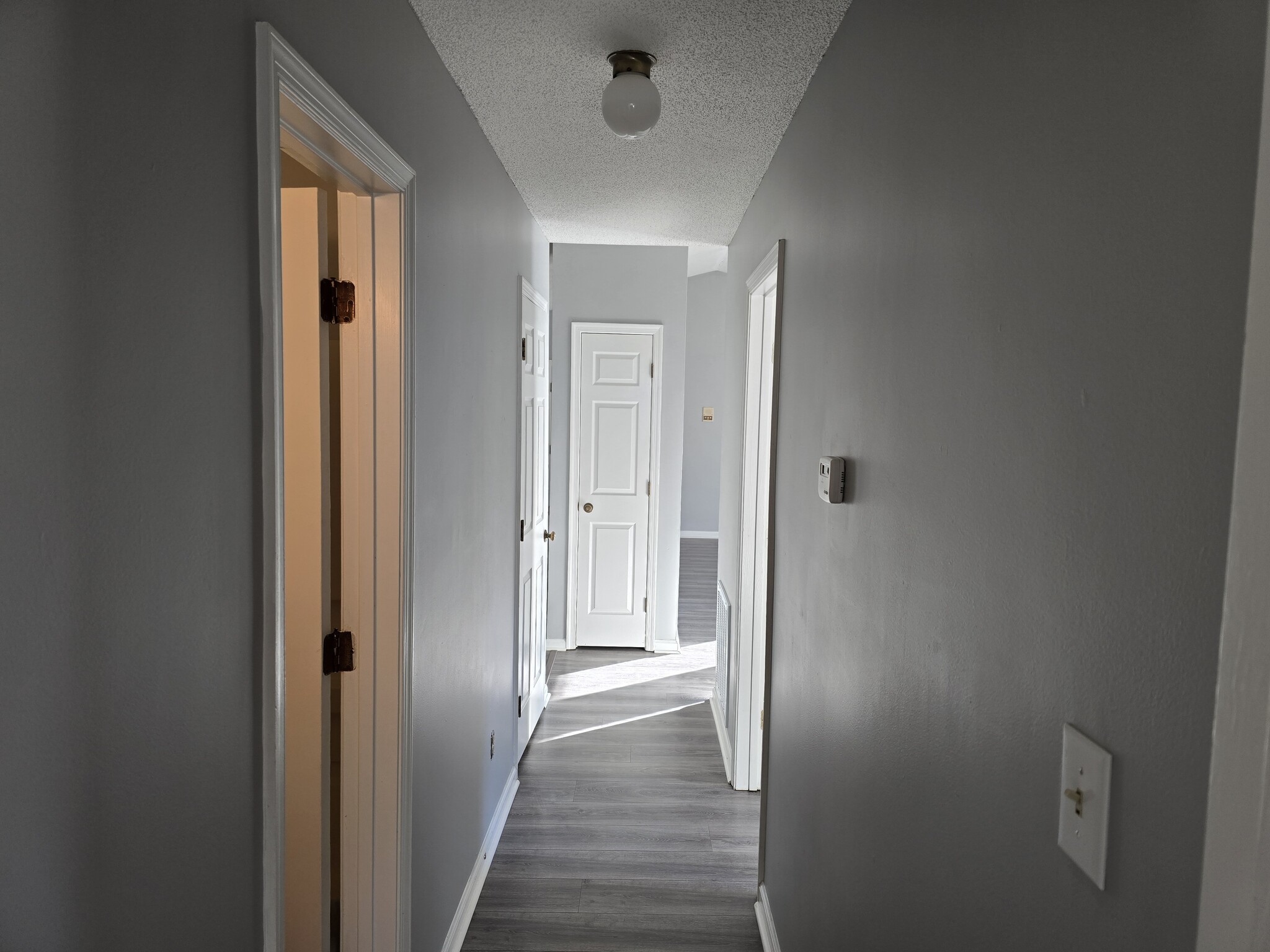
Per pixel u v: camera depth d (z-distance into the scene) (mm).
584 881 2904
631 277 5512
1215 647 550
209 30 921
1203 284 566
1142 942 632
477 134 2498
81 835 741
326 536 1756
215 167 937
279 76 1092
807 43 1885
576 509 5625
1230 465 536
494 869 2965
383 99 1586
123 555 787
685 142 2650
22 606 666
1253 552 494
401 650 1829
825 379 1887
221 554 964
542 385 4238
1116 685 671
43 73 673
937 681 1111
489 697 2969
